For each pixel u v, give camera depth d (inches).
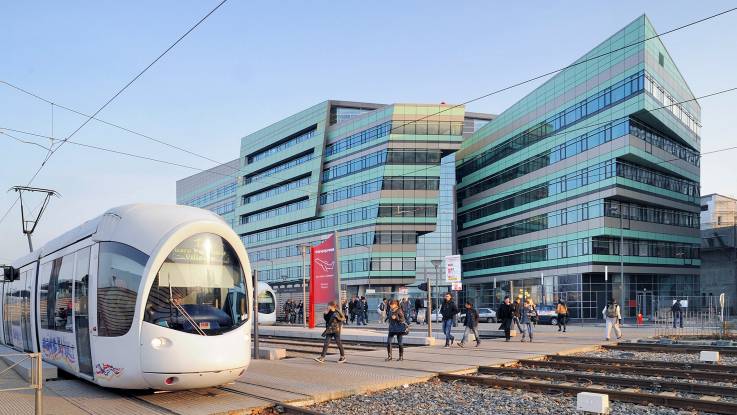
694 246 2679.6
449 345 832.9
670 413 376.8
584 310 2309.3
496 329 1331.2
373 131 3090.6
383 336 954.1
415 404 413.7
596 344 849.5
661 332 1143.0
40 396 346.6
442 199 3553.2
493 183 3105.3
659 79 2239.2
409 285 3230.8
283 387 465.1
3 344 808.9
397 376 524.7
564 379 520.1
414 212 2987.2
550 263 2544.3
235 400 412.8
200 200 4859.7
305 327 1418.6
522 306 975.6
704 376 521.0
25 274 698.2
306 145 3533.5
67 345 503.5
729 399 418.6
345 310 1727.4
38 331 609.3
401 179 2992.1
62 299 530.3
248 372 559.2
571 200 2426.2
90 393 448.1
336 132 3353.8
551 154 2581.2
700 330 1177.4
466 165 3435.0
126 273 423.5
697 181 2731.3
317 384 479.5
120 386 413.7
